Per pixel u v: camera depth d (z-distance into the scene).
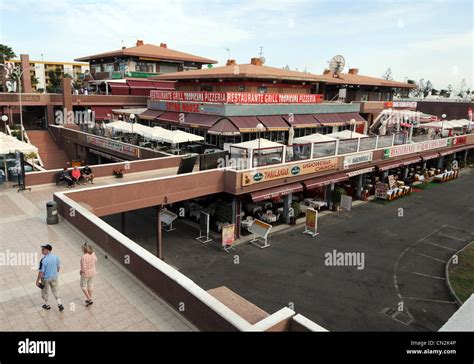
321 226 26.67
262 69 38.38
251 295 17.39
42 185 21.67
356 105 45.03
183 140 26.91
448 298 17.47
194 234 24.55
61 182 22.30
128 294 10.91
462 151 51.22
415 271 20.12
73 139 38.56
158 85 53.03
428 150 39.44
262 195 23.42
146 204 19.25
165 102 38.84
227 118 31.50
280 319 8.12
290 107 36.69
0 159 26.47
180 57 55.75
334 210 30.19
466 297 17.42
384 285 18.58
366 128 43.72
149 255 11.22
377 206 31.78
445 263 21.14
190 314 9.34
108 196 17.83
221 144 33.00
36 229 15.50
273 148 23.80
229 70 36.38
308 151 26.38
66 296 10.76
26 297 10.67
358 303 16.91
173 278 9.84
